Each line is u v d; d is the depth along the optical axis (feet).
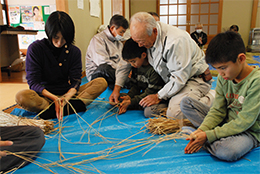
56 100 5.72
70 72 6.72
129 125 5.71
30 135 4.15
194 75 6.36
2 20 16.02
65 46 6.27
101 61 9.89
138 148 4.39
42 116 6.06
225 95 4.28
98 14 16.81
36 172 3.64
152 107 6.15
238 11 28.35
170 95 6.15
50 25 5.25
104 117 6.35
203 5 28.81
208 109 4.90
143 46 6.01
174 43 5.62
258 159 3.83
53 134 5.25
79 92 7.09
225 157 3.72
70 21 5.42
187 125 5.18
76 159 4.05
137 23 5.45
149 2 29.76
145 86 7.16
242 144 3.76
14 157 3.67
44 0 16.83
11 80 12.48
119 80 7.10
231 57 3.47
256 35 26.13
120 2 20.24
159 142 4.54
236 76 3.79
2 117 5.03
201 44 17.69
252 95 3.72
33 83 6.00
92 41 10.44
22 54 18.53
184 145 4.45
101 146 4.54
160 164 3.74
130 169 3.64
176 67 5.82
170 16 29.66
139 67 6.93
